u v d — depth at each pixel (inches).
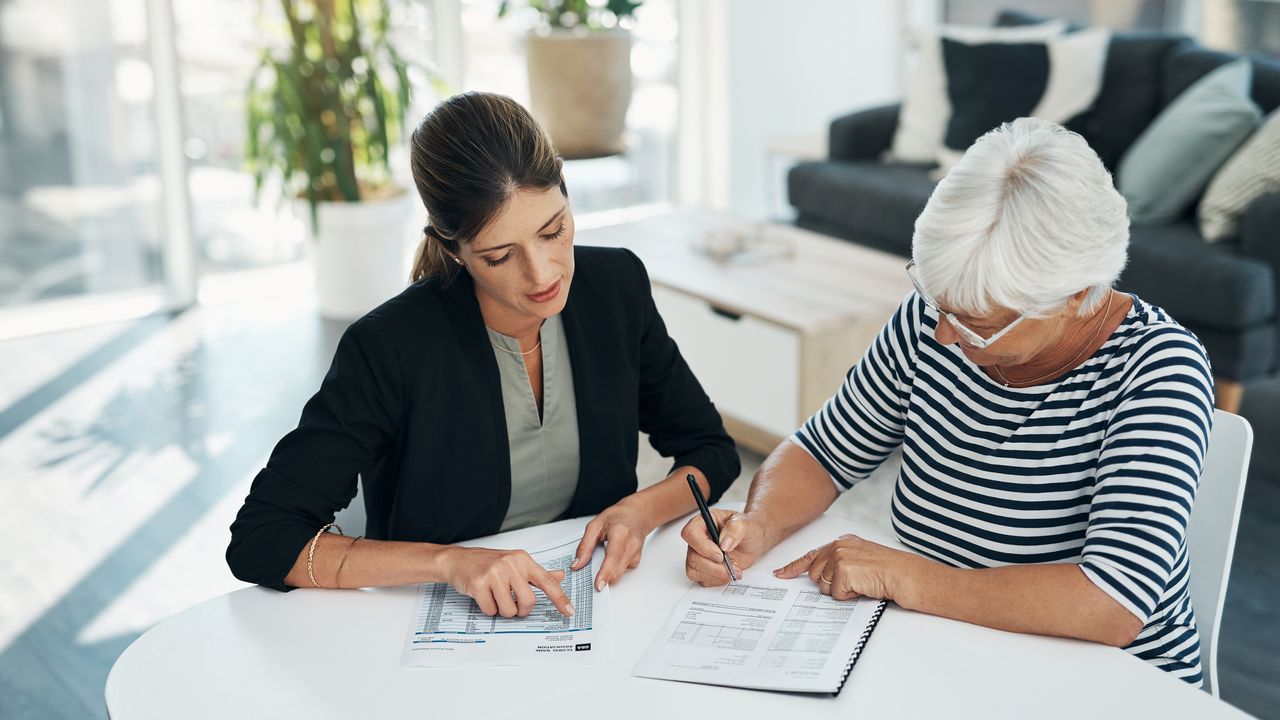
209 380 144.3
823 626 48.2
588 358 59.9
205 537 108.7
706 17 203.9
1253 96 142.2
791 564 53.0
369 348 55.1
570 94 172.6
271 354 152.6
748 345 115.7
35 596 99.3
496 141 49.6
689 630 48.8
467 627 49.4
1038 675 44.8
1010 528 53.2
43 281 161.8
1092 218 45.4
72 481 118.8
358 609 51.0
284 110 151.2
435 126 50.3
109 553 106.0
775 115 212.4
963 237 46.3
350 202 159.3
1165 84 150.9
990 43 163.2
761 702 43.8
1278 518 109.1
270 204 174.9
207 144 169.0
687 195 215.2
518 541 56.9
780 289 120.0
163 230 167.0
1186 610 52.0
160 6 158.2
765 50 206.7
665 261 130.3
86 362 149.3
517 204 50.1
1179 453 47.0
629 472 62.7
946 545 55.7
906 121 174.2
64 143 158.1
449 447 57.3
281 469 54.2
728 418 123.8
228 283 175.5
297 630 49.4
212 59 166.1
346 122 153.7
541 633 48.9
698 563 52.6
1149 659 51.6
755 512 56.7
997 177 46.1
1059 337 49.8
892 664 45.8
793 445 61.7
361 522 60.7
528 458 59.8
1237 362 121.6
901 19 219.9
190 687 45.5
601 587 51.9
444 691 45.1
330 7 150.4
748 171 213.3
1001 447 52.8
